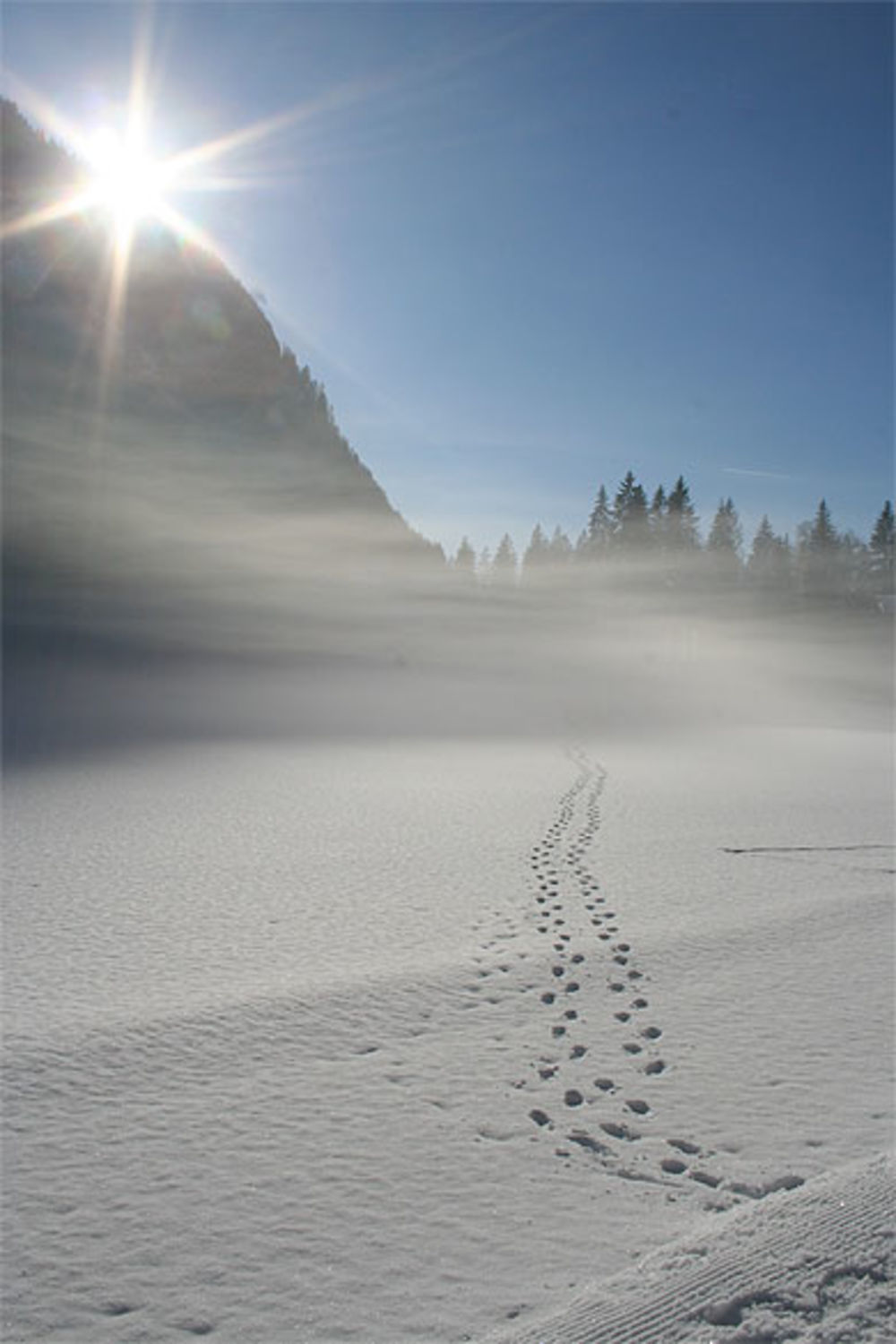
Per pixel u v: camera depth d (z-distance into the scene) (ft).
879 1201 12.82
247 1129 15.47
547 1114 16.16
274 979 23.47
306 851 41.39
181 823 48.34
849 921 30.22
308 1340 10.28
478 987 23.07
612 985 23.47
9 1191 13.44
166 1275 11.47
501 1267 11.67
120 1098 16.58
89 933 27.68
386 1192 13.51
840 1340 9.96
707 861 40.40
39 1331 10.41
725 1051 19.13
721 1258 11.49
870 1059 18.76
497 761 86.02
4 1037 19.38
